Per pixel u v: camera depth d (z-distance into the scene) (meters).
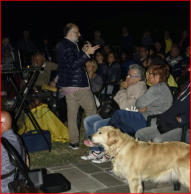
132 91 4.85
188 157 3.39
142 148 3.51
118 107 4.91
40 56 7.23
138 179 3.49
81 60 5.09
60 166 4.67
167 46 12.93
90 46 5.11
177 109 3.87
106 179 4.19
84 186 4.00
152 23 20.75
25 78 5.07
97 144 3.77
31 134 5.29
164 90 4.43
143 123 4.46
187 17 19.64
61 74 5.26
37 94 5.00
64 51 5.14
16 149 3.41
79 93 5.20
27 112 5.20
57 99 6.53
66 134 5.87
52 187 3.38
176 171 3.45
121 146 3.54
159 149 3.49
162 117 3.98
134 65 4.91
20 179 3.37
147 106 4.50
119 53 12.39
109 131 3.58
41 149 5.32
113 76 7.95
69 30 5.14
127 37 13.73
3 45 10.12
